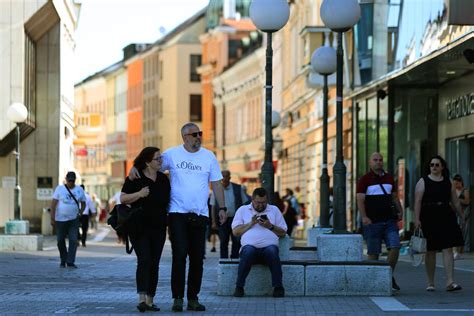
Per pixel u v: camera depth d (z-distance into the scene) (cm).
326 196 4291
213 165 2330
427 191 2786
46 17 7812
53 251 5544
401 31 5297
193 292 2344
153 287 2334
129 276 3606
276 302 2539
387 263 2698
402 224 5731
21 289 2984
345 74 7006
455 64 4797
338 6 2916
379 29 5919
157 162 2291
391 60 5556
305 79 9425
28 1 7406
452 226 2789
